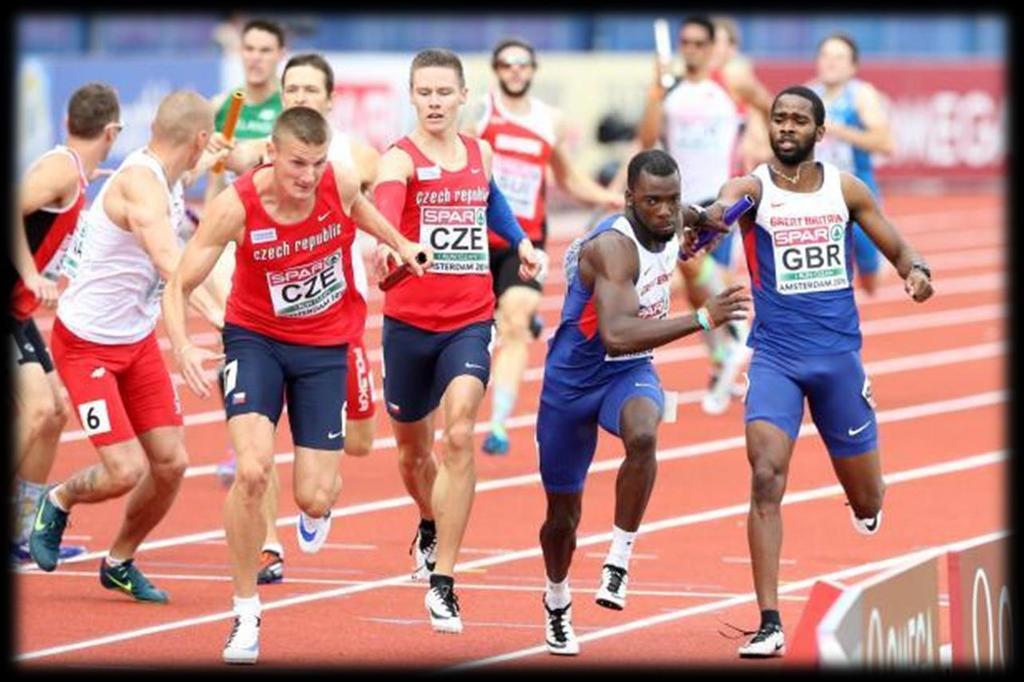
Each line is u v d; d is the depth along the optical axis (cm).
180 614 3030
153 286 3083
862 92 5147
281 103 3856
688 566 3447
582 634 2942
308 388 2844
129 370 3070
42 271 3148
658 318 2700
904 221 9644
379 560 3481
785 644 2853
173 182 3041
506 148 4284
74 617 2991
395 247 2883
